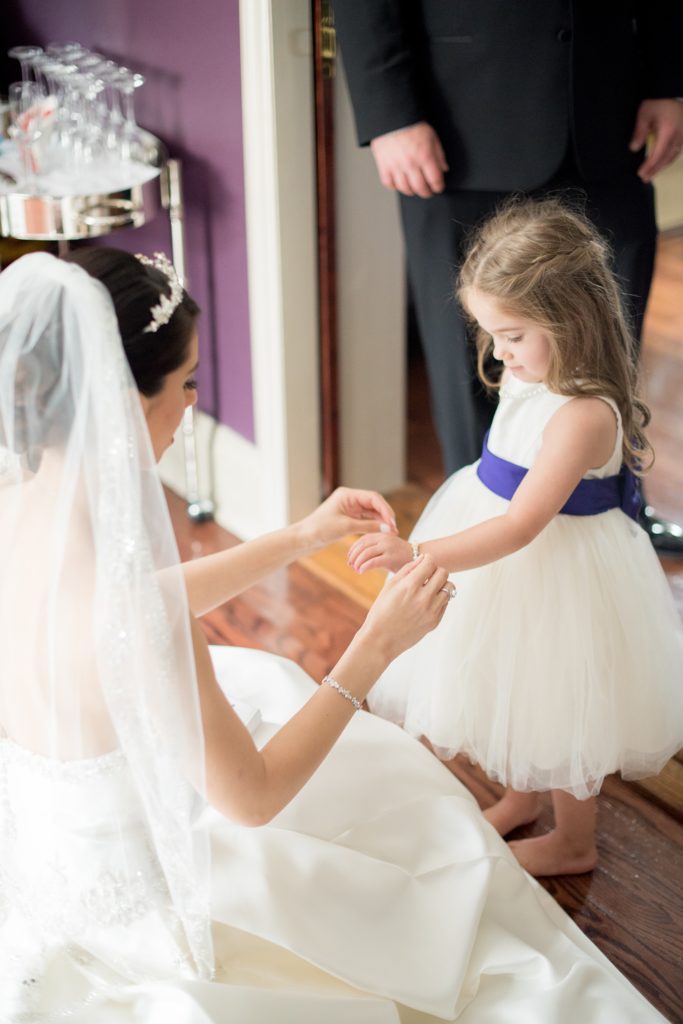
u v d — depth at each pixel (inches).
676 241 192.2
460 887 62.9
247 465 121.3
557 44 87.3
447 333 100.9
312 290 111.9
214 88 107.4
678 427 137.8
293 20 99.7
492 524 67.3
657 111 94.2
